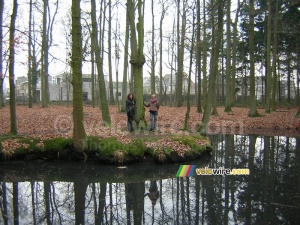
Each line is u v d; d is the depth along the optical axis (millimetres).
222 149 10758
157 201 6172
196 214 5430
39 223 5258
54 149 9188
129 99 10805
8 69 9289
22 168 8539
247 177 7430
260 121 16531
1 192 6805
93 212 5715
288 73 31719
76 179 7691
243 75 38500
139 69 11250
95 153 8984
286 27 20797
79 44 8641
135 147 9070
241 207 5637
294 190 6430
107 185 7246
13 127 10195
